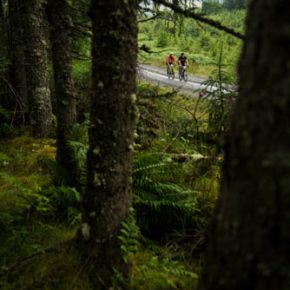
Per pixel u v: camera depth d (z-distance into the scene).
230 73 5.36
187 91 14.50
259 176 1.34
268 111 1.30
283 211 1.28
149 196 4.30
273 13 1.27
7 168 5.83
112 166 2.93
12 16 8.98
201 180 5.00
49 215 4.07
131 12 2.76
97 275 2.99
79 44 8.05
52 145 7.26
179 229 4.43
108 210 2.99
